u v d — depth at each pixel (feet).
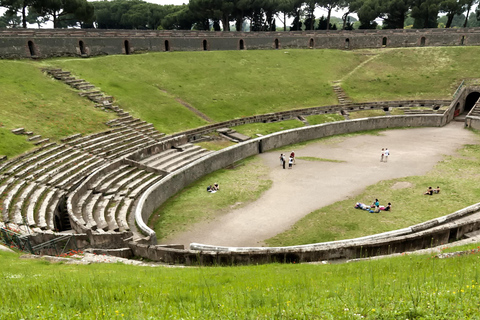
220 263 59.00
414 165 114.32
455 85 185.78
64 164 94.07
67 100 131.85
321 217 84.74
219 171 118.11
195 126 142.41
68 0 191.01
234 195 99.71
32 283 34.17
